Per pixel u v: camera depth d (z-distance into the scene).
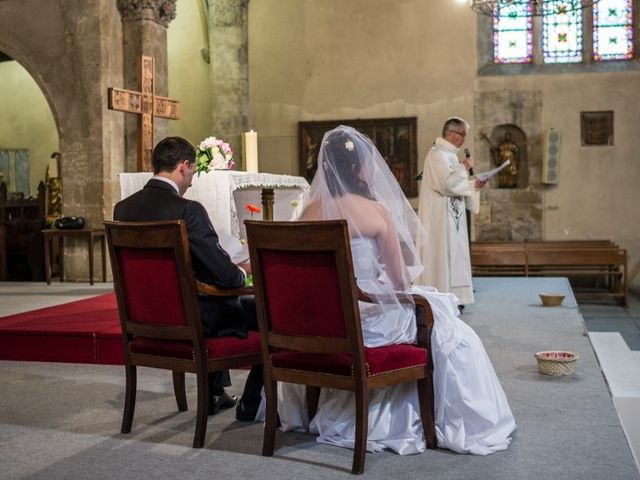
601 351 7.74
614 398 5.66
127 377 4.17
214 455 3.77
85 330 6.20
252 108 16.59
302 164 16.42
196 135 16.64
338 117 16.41
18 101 18.42
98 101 11.48
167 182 4.15
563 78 16.06
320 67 16.44
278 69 16.52
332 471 3.52
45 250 11.33
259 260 3.68
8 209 12.65
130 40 11.80
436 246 7.92
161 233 3.85
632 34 16.09
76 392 5.15
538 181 16.23
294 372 3.65
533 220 16.22
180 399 4.59
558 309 8.38
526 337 6.78
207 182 6.69
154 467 3.61
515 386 5.05
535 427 4.14
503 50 16.34
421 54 16.23
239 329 4.08
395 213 3.87
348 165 3.81
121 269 4.11
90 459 3.74
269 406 3.75
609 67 16.06
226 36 16.09
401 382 3.67
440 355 3.82
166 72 12.16
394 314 3.78
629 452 3.71
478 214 16.38
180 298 3.88
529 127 16.17
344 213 3.77
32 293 10.20
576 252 15.21
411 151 16.17
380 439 3.82
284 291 3.61
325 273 3.47
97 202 11.55
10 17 11.90
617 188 16.02
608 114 16.03
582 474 3.41
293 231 3.49
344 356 3.55
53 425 4.36
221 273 3.96
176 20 16.56
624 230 16.02
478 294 9.75
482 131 16.23
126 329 4.14
